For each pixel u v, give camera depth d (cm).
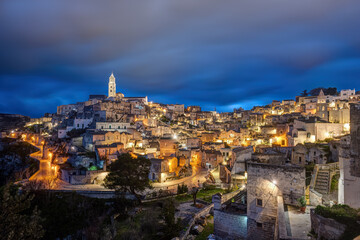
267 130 9694
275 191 2452
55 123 14125
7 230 2114
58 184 6456
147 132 11556
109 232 3556
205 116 18800
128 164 4609
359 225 1570
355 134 2059
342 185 2506
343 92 11388
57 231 4197
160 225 3628
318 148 4975
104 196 5178
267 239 2425
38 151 10825
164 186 6231
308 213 2270
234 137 10369
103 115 11725
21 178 8400
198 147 9769
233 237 2677
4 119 17625
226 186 5669
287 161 5744
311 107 10550
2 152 10781
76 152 8256
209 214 3794
